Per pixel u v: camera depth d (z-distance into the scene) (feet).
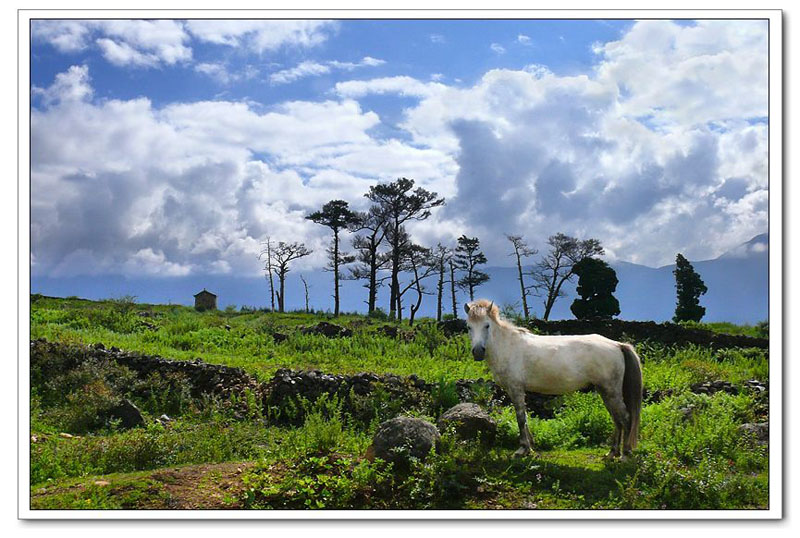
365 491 25.12
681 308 173.47
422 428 27.35
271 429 42.37
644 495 25.29
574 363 30.73
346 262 219.00
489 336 31.53
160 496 24.81
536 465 27.50
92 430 40.09
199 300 164.45
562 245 200.03
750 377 54.80
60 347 52.44
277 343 80.18
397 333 86.99
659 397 43.88
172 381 49.42
